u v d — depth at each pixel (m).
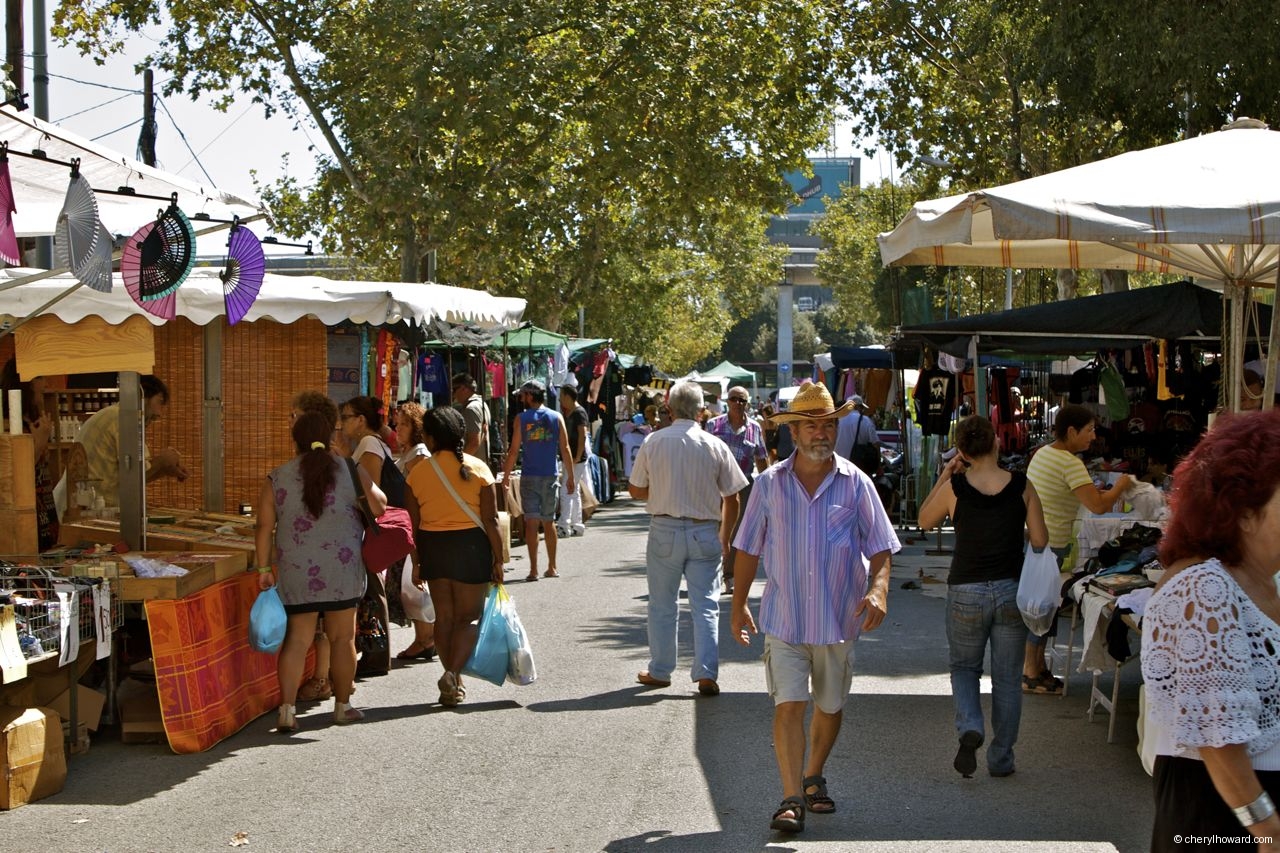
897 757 7.24
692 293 62.78
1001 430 18.30
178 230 6.96
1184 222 6.96
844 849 5.70
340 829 6.07
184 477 10.07
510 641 8.63
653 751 7.43
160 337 10.84
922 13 25.89
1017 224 7.11
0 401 8.23
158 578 7.39
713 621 8.90
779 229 135.12
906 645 10.55
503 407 19.94
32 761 6.50
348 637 8.11
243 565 8.25
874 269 57.22
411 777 6.94
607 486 27.14
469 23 24.92
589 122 26.53
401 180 25.00
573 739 7.71
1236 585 3.04
